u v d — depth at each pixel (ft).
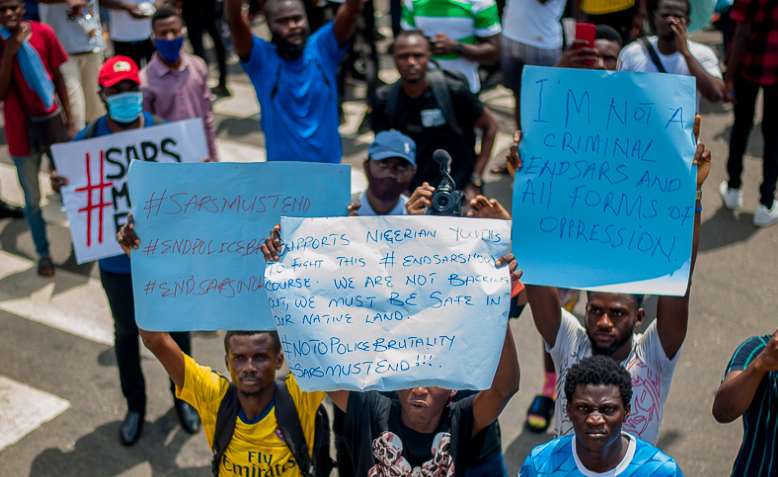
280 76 18.33
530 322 19.83
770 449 10.35
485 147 17.85
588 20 23.84
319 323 9.30
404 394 9.95
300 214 10.21
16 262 22.65
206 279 10.25
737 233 22.47
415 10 22.43
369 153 14.75
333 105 19.11
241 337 10.87
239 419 11.25
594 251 10.06
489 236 9.39
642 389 11.45
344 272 9.36
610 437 9.63
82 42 24.49
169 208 10.14
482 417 10.20
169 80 19.71
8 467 16.31
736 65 21.45
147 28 28.43
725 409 10.29
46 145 20.97
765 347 9.96
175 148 16.05
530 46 23.12
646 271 10.00
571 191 10.05
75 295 21.30
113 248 15.62
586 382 9.66
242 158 27.20
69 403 17.88
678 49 19.45
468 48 21.90
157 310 10.25
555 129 10.01
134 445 16.76
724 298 20.18
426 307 9.31
